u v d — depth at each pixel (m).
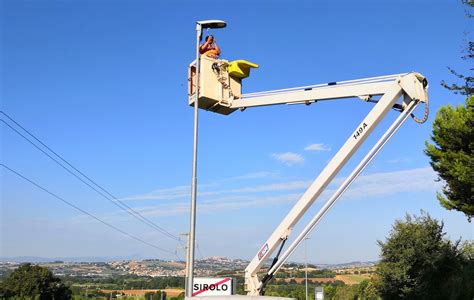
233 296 11.43
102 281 139.38
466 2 16.89
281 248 12.25
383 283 37.81
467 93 18.61
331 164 11.69
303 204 11.91
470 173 21.23
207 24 13.47
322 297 37.03
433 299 34.38
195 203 14.06
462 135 22.56
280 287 72.19
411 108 11.28
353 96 11.91
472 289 29.77
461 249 35.56
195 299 11.25
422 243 35.66
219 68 13.24
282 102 12.65
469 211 23.73
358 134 11.52
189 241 13.95
